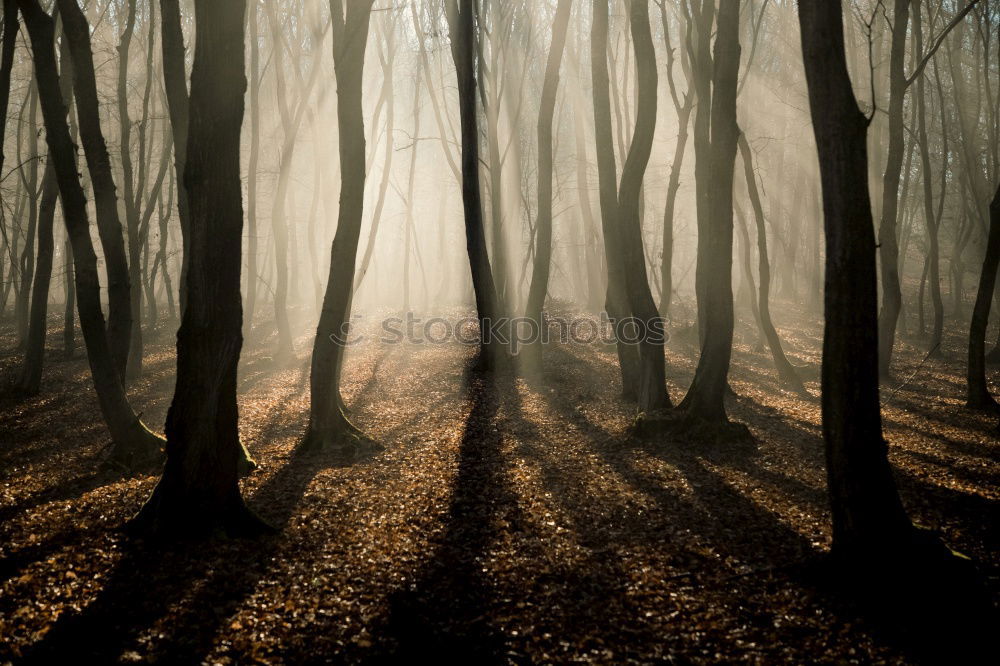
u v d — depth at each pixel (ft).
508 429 44.29
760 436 41.37
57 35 75.51
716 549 24.47
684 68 70.74
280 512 28.76
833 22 19.79
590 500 30.04
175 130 41.83
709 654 17.83
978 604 19.35
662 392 43.19
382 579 22.40
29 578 22.08
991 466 35.32
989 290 51.03
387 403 54.13
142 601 20.81
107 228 40.81
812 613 19.63
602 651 18.03
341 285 39.75
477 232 62.75
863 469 20.63
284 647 18.35
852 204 19.95
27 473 35.86
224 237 24.43
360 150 39.22
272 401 55.16
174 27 40.50
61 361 78.02
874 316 20.40
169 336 96.53
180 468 25.38
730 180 38.34
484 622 19.62
